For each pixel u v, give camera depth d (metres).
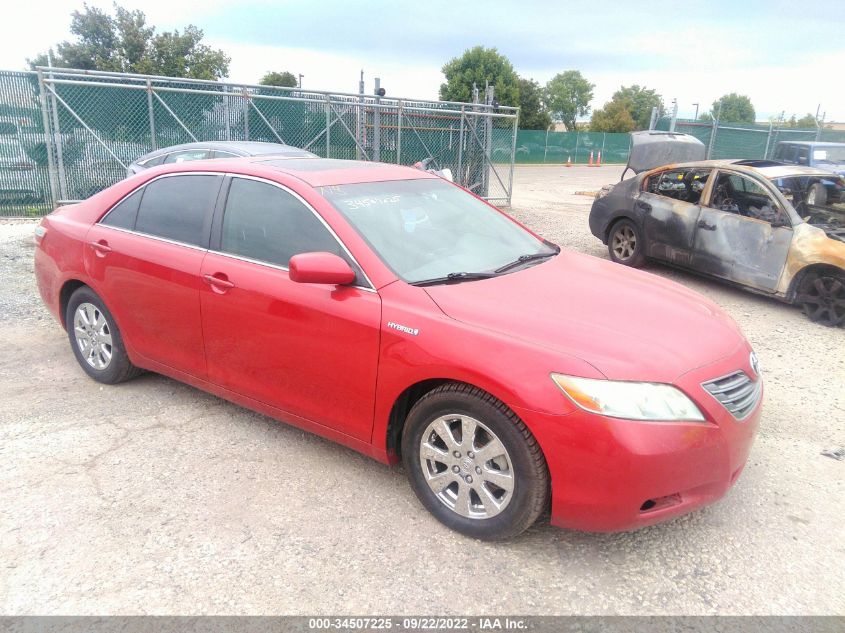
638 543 3.00
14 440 3.76
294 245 3.42
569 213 15.37
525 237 4.12
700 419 2.66
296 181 3.54
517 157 40.22
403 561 2.82
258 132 13.13
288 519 3.10
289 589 2.64
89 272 4.27
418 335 2.91
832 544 3.02
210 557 2.82
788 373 5.26
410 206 3.74
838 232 6.76
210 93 12.23
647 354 2.73
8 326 5.75
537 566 2.81
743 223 7.31
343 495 3.31
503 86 48.22
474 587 2.68
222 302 3.58
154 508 3.16
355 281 3.18
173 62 34.75
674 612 2.57
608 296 3.29
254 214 3.61
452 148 15.22
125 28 33.91
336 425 3.32
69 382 4.60
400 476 3.50
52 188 11.64
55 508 3.13
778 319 6.82
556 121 84.12
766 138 23.66
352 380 3.15
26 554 2.80
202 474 3.47
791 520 3.21
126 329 4.19
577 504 2.64
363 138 13.85
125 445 3.75
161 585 2.64
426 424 3.01
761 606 2.61
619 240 9.10
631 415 2.55
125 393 4.44
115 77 11.52
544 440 2.62
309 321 3.24
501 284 3.27
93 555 2.81
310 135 13.57
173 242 3.90
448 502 3.04
